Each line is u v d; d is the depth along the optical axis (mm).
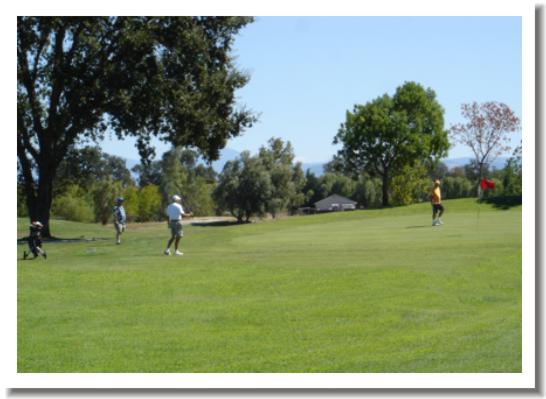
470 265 15984
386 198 81500
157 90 35344
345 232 27344
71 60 36250
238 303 13289
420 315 11969
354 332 10984
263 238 26062
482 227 26359
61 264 19297
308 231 29375
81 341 10805
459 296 13258
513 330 10531
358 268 16141
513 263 16047
